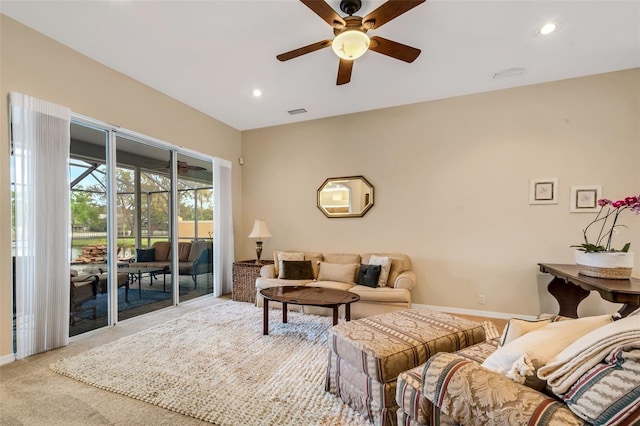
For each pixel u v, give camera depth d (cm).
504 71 331
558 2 226
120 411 180
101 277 325
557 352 110
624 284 217
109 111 323
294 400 192
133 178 362
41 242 261
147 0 225
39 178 260
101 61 312
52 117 269
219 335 302
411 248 416
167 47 288
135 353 259
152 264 387
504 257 371
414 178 416
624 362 83
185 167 442
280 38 274
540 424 87
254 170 528
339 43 220
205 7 233
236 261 520
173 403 188
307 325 333
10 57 246
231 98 404
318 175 478
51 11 238
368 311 352
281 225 505
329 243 467
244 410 181
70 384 210
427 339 181
